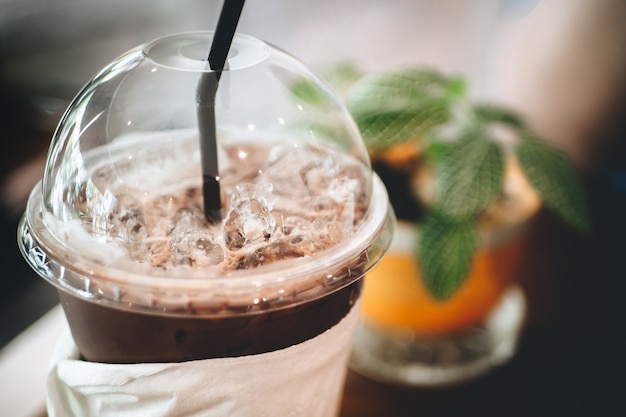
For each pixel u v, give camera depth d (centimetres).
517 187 33
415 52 49
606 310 35
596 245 39
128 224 20
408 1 49
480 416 30
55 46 43
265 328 20
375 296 31
